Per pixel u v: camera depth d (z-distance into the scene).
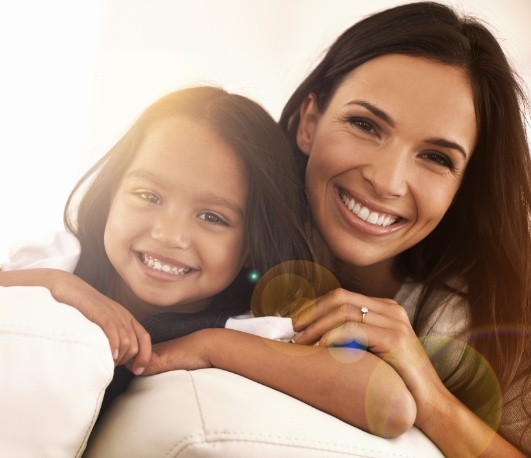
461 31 1.03
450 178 1.03
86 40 1.90
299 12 2.03
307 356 0.77
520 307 1.08
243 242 0.91
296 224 0.96
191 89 0.95
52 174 1.87
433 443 0.82
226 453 0.61
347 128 1.02
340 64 1.07
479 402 1.00
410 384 0.82
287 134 1.18
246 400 0.66
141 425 0.64
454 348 1.04
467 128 1.01
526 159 1.08
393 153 0.99
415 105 0.98
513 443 0.94
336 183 1.04
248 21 2.01
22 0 1.86
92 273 0.97
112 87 1.92
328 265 1.10
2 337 0.59
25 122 1.87
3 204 1.84
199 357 0.78
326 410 0.74
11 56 1.85
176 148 0.87
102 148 1.89
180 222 0.85
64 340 0.61
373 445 0.69
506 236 1.09
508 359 1.03
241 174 0.89
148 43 1.95
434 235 1.15
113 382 0.79
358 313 0.86
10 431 0.58
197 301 0.95
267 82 2.01
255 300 0.95
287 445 0.63
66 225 1.05
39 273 0.81
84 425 0.61
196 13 1.97
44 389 0.59
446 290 1.13
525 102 1.09
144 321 0.88
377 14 1.07
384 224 1.04
